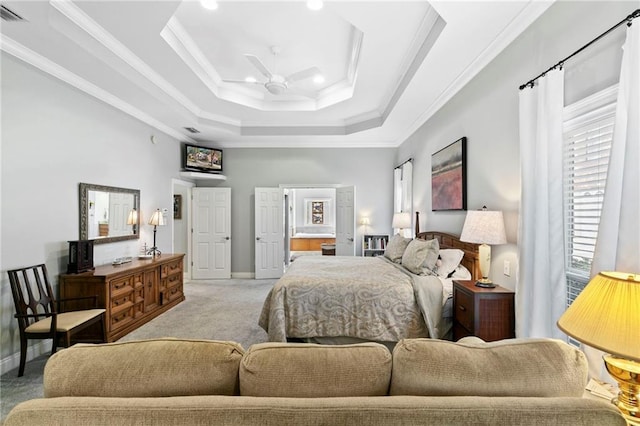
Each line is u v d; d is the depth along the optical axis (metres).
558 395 0.90
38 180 2.88
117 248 4.00
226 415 0.80
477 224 2.40
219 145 6.39
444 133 3.81
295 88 4.17
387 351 0.99
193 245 6.29
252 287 5.61
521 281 2.07
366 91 4.17
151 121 4.66
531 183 2.05
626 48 1.39
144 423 0.79
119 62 3.12
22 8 2.16
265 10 2.76
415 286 2.85
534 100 2.03
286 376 0.90
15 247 2.67
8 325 2.60
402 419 0.81
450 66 2.98
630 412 1.04
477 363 0.93
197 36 3.18
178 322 3.81
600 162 1.72
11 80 2.62
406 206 5.40
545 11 2.04
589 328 1.03
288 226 7.83
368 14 2.52
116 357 0.93
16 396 2.21
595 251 1.49
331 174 6.39
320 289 2.88
